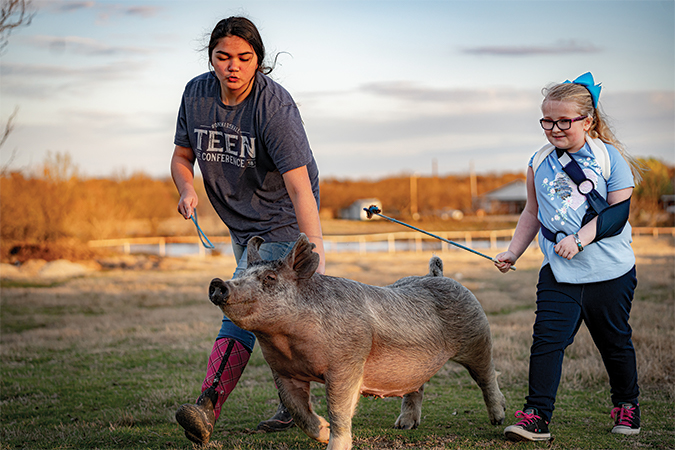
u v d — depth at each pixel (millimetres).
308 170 4734
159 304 15250
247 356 4656
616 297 4727
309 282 4066
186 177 4957
